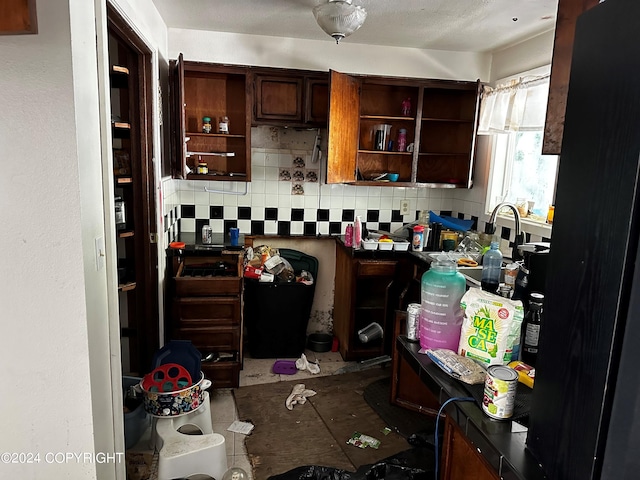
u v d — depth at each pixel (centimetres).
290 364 314
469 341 145
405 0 233
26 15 119
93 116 144
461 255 309
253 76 311
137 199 253
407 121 354
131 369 273
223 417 253
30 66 125
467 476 125
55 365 139
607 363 81
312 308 371
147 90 246
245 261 324
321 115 325
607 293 82
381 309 327
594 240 87
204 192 341
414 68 331
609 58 84
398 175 360
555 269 100
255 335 324
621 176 80
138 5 214
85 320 138
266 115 317
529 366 138
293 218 356
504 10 244
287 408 264
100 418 151
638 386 79
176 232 332
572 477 90
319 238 358
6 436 143
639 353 78
